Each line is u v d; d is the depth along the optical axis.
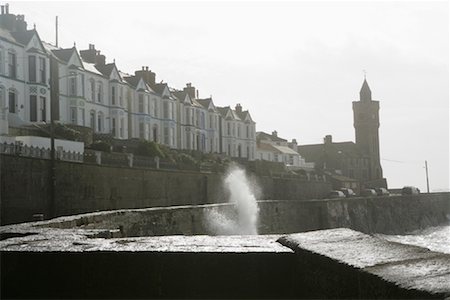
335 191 69.38
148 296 5.14
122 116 50.53
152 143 39.47
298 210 42.69
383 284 3.12
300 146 112.88
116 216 15.70
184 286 5.05
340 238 5.02
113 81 49.34
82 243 6.20
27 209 22.59
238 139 78.38
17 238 7.23
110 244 5.96
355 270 3.50
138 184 31.52
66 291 5.42
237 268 4.91
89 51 50.34
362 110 111.81
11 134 29.64
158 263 5.14
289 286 4.79
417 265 3.40
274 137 103.75
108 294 5.26
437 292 2.69
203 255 5.00
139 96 54.06
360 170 106.56
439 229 66.69
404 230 64.38
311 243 4.77
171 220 20.05
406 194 74.62
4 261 5.59
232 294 4.89
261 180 50.31
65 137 33.25
